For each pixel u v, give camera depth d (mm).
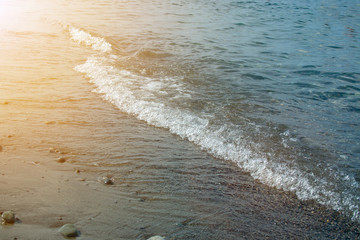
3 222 2729
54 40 9609
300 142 4801
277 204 3502
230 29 12641
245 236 2977
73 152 4113
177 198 3428
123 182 3604
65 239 2613
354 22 15266
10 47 8477
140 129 5000
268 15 16109
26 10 13469
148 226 2941
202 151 4508
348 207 3510
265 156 4391
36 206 2982
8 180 3336
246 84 7090
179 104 5832
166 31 11516
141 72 7430
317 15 16734
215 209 3311
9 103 5336
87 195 3266
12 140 4207
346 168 4219
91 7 15086
